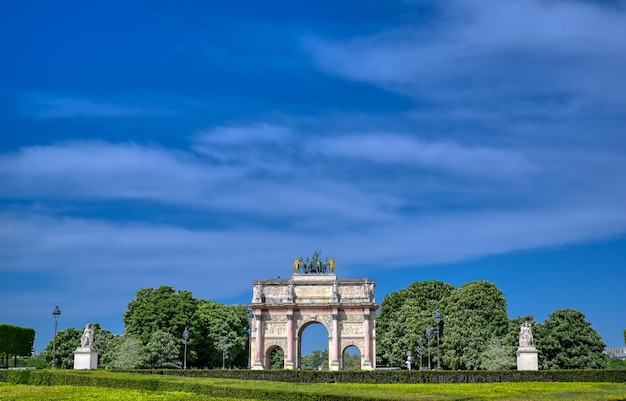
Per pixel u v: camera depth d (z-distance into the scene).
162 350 161.75
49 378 86.12
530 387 69.19
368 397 51.16
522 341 103.25
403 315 186.50
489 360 143.38
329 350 177.50
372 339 177.88
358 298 180.75
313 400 56.75
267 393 60.56
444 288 194.75
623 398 46.62
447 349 161.00
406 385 76.69
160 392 64.44
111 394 61.72
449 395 52.41
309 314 180.00
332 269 186.50
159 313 171.50
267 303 180.62
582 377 85.25
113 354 162.38
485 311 161.75
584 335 140.75
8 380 91.12
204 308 197.00
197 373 105.69
